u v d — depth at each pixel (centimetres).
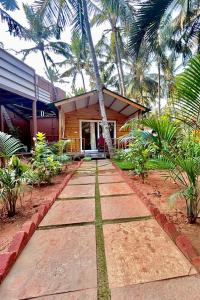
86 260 157
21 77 709
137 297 120
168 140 213
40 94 1169
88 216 245
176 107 213
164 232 200
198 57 182
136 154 450
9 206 265
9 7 752
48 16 842
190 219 226
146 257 159
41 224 224
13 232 214
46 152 449
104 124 863
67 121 1062
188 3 592
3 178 254
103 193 347
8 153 288
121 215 246
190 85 192
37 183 406
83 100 928
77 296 122
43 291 126
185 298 118
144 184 410
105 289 127
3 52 604
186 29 815
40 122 1189
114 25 1217
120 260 156
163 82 1866
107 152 935
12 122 1078
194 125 215
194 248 173
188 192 215
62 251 170
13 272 144
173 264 150
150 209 259
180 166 213
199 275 138
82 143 1061
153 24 516
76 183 428
